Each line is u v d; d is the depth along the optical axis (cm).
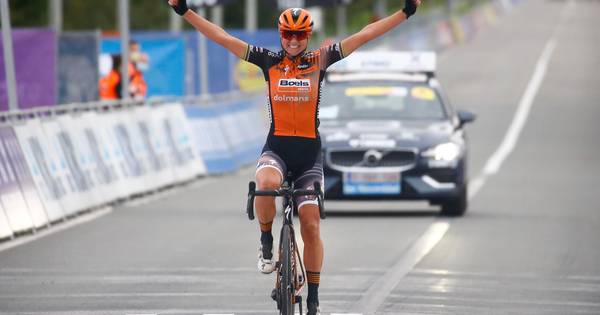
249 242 3834
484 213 4784
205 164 6544
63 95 6034
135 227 4250
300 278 2383
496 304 2764
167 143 5869
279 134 2366
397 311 2659
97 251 3625
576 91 13150
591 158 7594
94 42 5994
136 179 5372
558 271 3291
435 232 4144
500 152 7944
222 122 6869
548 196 5506
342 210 4941
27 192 4138
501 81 14212
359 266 3341
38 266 3316
